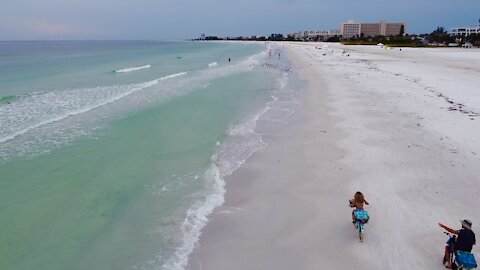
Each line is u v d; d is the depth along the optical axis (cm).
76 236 899
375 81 3080
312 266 765
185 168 1298
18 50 10306
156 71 4372
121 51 10131
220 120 1931
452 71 3756
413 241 832
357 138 1555
